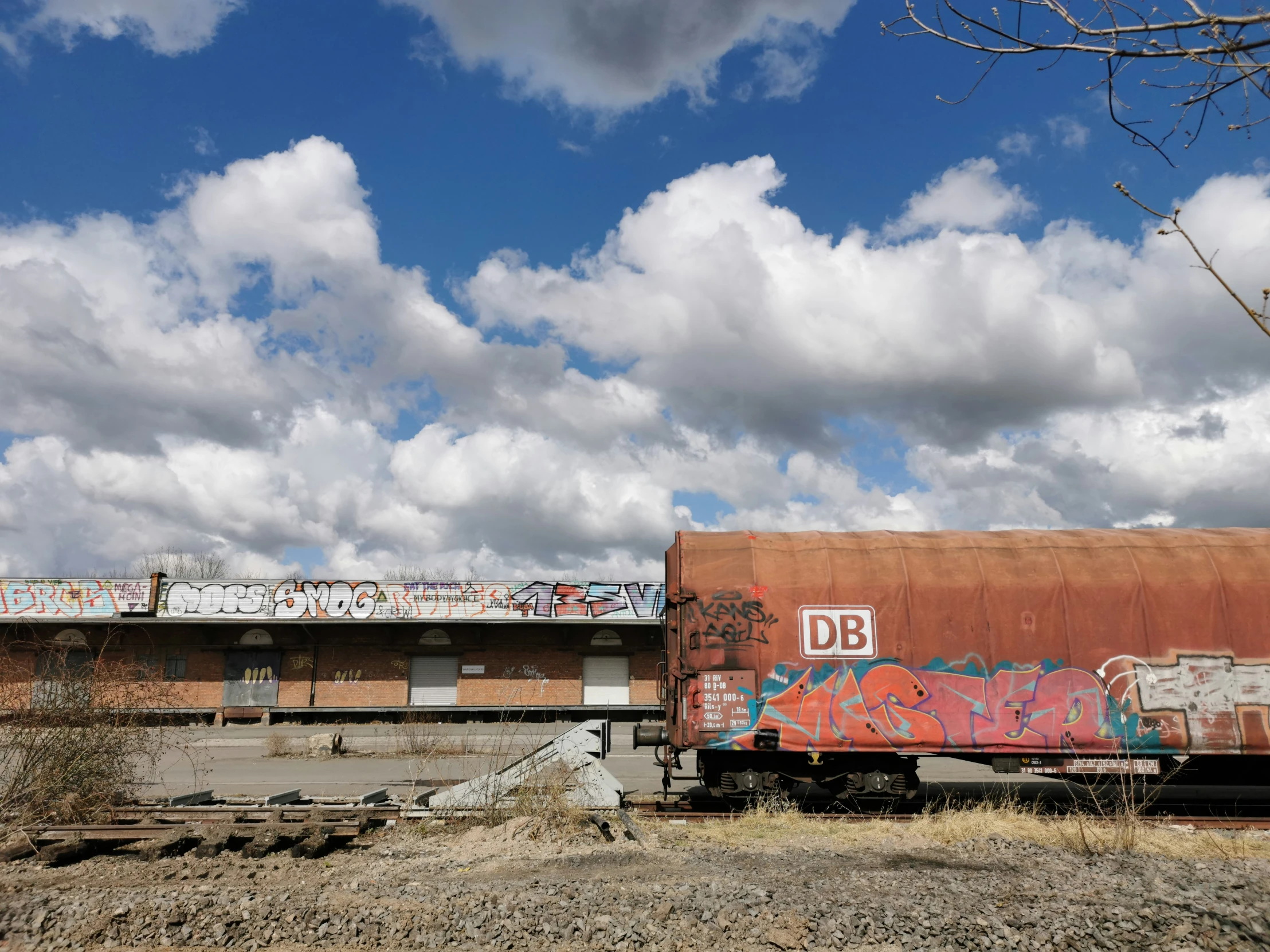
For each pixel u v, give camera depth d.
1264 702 10.63
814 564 11.41
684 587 11.38
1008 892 6.83
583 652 28.88
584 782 10.51
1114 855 8.47
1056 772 10.74
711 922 6.28
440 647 28.75
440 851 8.99
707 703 11.02
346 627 28.77
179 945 6.05
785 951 5.80
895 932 6.03
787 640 11.09
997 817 10.33
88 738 10.23
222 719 27.67
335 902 6.65
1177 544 11.38
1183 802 11.83
